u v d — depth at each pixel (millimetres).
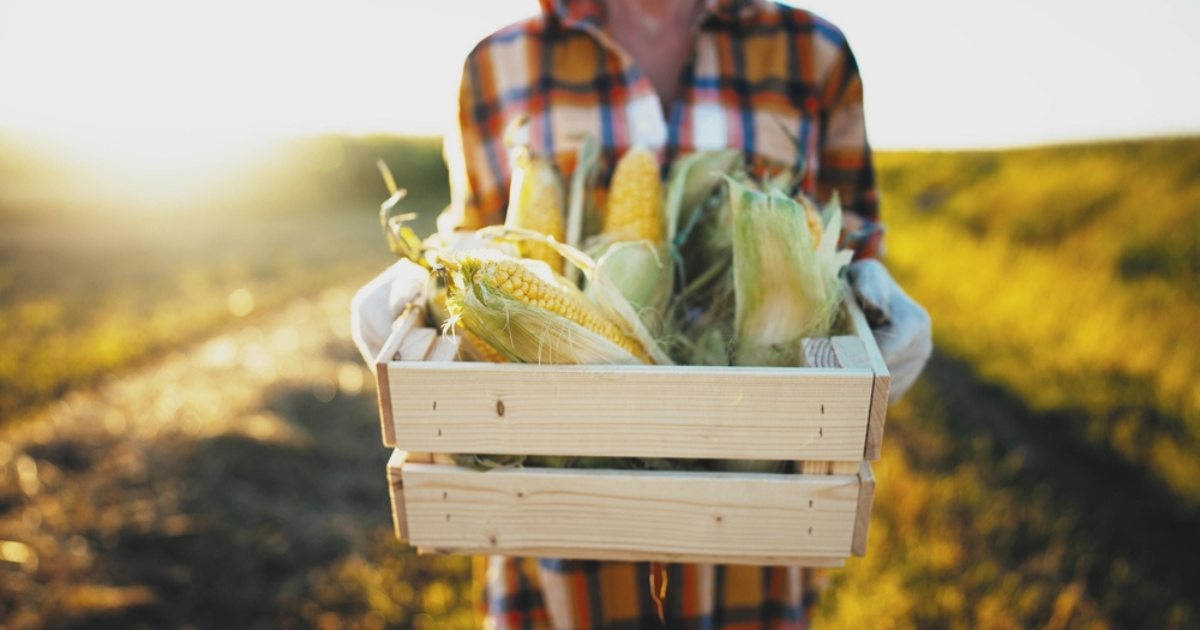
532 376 1037
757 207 1195
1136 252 7559
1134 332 5512
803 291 1201
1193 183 9008
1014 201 10969
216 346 7051
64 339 6945
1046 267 7754
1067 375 5129
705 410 1034
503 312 1016
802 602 1664
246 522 3723
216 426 4527
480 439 1081
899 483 3746
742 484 1087
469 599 3109
